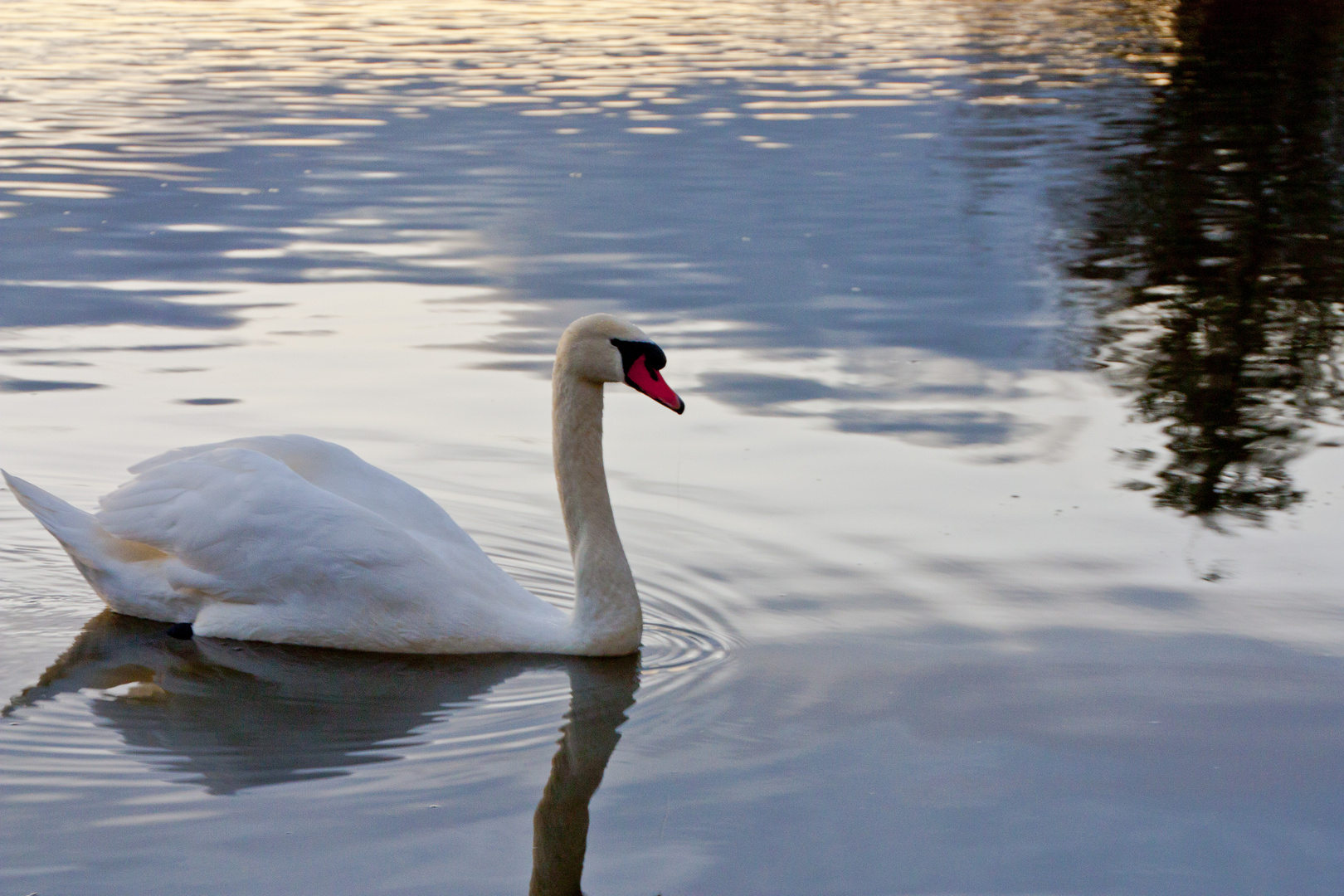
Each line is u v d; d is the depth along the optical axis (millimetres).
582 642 7812
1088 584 8531
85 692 7320
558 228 17734
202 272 15648
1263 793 6242
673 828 5961
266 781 6332
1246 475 10297
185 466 8281
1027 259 16781
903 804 6156
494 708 7168
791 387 12266
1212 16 41156
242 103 26078
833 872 5648
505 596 8172
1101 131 24625
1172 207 19469
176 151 22047
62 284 15133
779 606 8312
